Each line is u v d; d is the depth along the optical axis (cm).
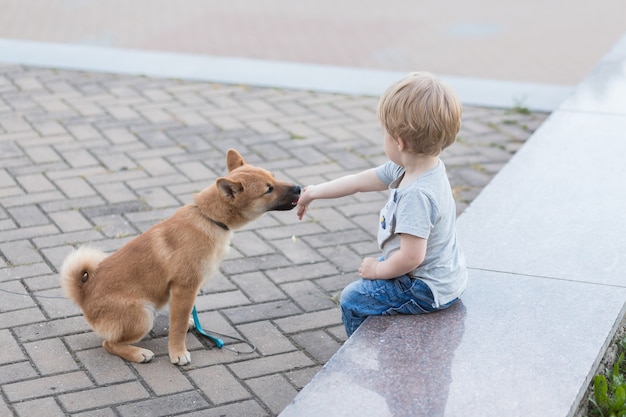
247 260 525
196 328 441
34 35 1055
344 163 679
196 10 1245
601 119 679
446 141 366
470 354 364
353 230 573
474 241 473
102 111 769
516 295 414
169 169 654
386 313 391
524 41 1109
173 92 829
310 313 469
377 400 334
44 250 523
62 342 428
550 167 582
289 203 414
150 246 405
